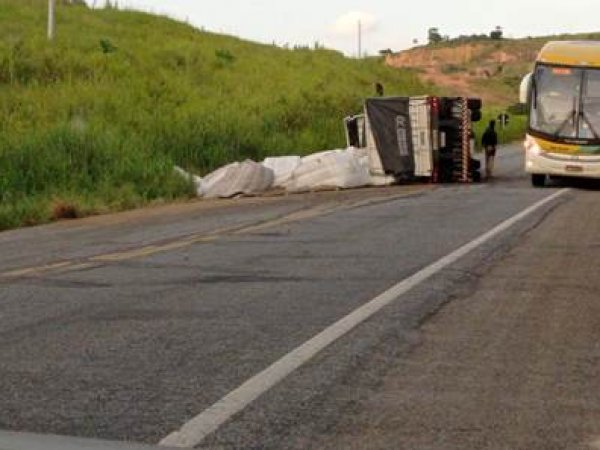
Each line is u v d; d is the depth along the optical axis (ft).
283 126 133.08
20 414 17.95
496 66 556.10
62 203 68.64
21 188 75.46
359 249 42.65
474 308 28.81
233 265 38.17
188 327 26.07
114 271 36.96
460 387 20.16
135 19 196.13
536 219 55.47
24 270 37.60
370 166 92.12
